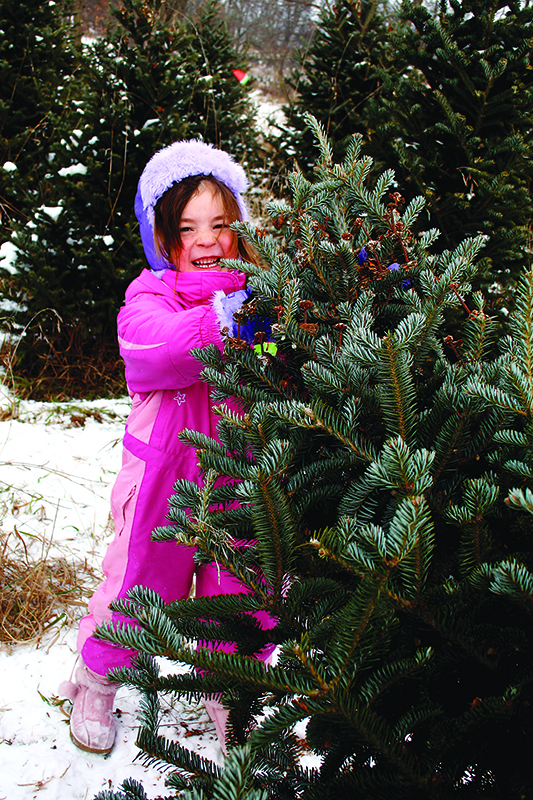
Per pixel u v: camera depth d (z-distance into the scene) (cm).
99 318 373
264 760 84
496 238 248
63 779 152
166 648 79
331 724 76
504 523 87
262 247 110
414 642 81
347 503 88
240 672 76
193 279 153
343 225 115
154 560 152
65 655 194
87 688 162
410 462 74
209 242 161
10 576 217
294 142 537
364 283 107
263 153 569
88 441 322
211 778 84
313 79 520
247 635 93
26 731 165
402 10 263
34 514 259
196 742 167
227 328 112
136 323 143
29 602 209
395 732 74
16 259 354
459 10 258
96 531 255
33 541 243
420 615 74
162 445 149
